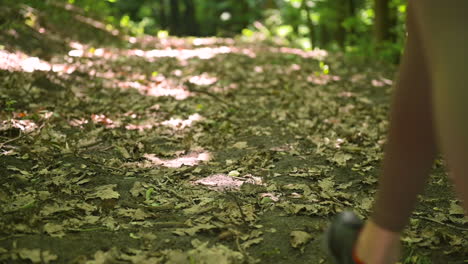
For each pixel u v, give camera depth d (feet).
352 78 24.76
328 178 10.93
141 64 24.79
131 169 10.86
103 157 11.56
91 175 10.36
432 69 3.05
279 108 17.56
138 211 8.66
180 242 7.79
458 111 2.82
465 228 8.87
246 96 19.38
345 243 4.71
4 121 12.71
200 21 80.33
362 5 49.44
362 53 34.78
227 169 11.23
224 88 20.53
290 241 7.97
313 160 12.19
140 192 9.66
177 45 36.11
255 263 7.29
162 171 10.87
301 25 56.95
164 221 8.52
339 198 9.88
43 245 7.30
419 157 4.11
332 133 14.44
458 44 2.84
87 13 36.50
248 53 31.65
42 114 14.10
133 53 28.48
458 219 9.11
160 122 15.08
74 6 35.65
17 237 7.44
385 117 17.07
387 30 35.42
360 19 40.73
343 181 10.95
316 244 7.93
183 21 76.07
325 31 53.16
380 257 4.37
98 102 16.53
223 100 18.39
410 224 8.77
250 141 13.65
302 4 47.47
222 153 12.49
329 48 44.19
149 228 8.21
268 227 8.46
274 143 13.55
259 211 9.12
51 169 10.43
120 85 19.60
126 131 13.91
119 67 23.16
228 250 7.52
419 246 7.98
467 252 7.81
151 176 10.57
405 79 4.00
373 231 4.36
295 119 16.26
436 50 2.96
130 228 8.15
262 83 21.86
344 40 47.42
